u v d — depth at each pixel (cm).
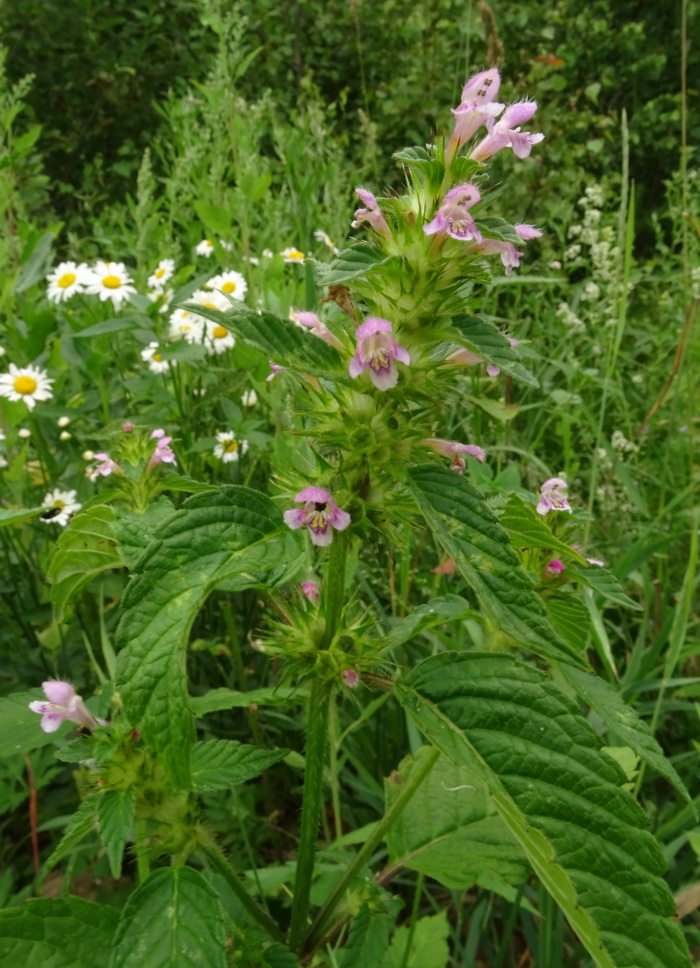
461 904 268
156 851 174
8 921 167
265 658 363
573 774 129
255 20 1052
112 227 768
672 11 1237
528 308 625
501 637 198
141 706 124
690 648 318
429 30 1000
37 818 306
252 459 418
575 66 1133
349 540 171
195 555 135
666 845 286
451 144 165
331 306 235
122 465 266
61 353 415
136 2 1128
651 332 653
